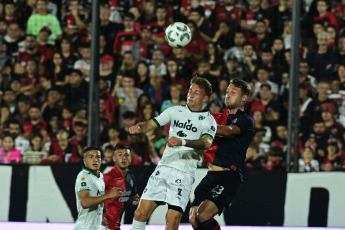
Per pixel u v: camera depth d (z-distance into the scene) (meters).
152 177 19.38
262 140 31.44
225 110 21.55
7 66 36.03
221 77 33.59
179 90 33.41
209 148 20.11
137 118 32.88
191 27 35.25
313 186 28.97
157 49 35.06
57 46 36.75
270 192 29.12
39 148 32.12
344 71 33.22
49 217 29.72
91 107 28.98
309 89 33.03
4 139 32.19
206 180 21.02
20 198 29.88
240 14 35.69
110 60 35.09
